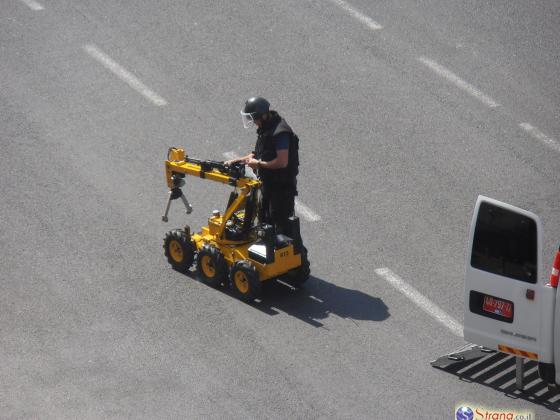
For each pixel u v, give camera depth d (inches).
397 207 1819.6
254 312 1551.4
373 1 2463.1
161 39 2324.1
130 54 2272.4
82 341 1483.8
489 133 2034.9
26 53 2268.7
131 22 2378.2
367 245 1720.0
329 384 1400.1
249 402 1365.7
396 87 2175.2
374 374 1419.8
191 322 1528.1
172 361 1443.2
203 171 1608.0
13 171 1898.4
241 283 1569.9
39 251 1686.8
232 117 2082.9
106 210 1798.7
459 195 1855.3
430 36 2335.1
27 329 1507.1
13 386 1392.7
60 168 1913.1
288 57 2269.9
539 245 1300.4
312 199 1838.1
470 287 1376.7
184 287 1610.5
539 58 2260.1
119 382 1401.3
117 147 1983.3
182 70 2223.2
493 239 1339.8
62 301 1569.9
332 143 2000.5
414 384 1400.1
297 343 1481.3
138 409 1353.3
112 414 1342.3
